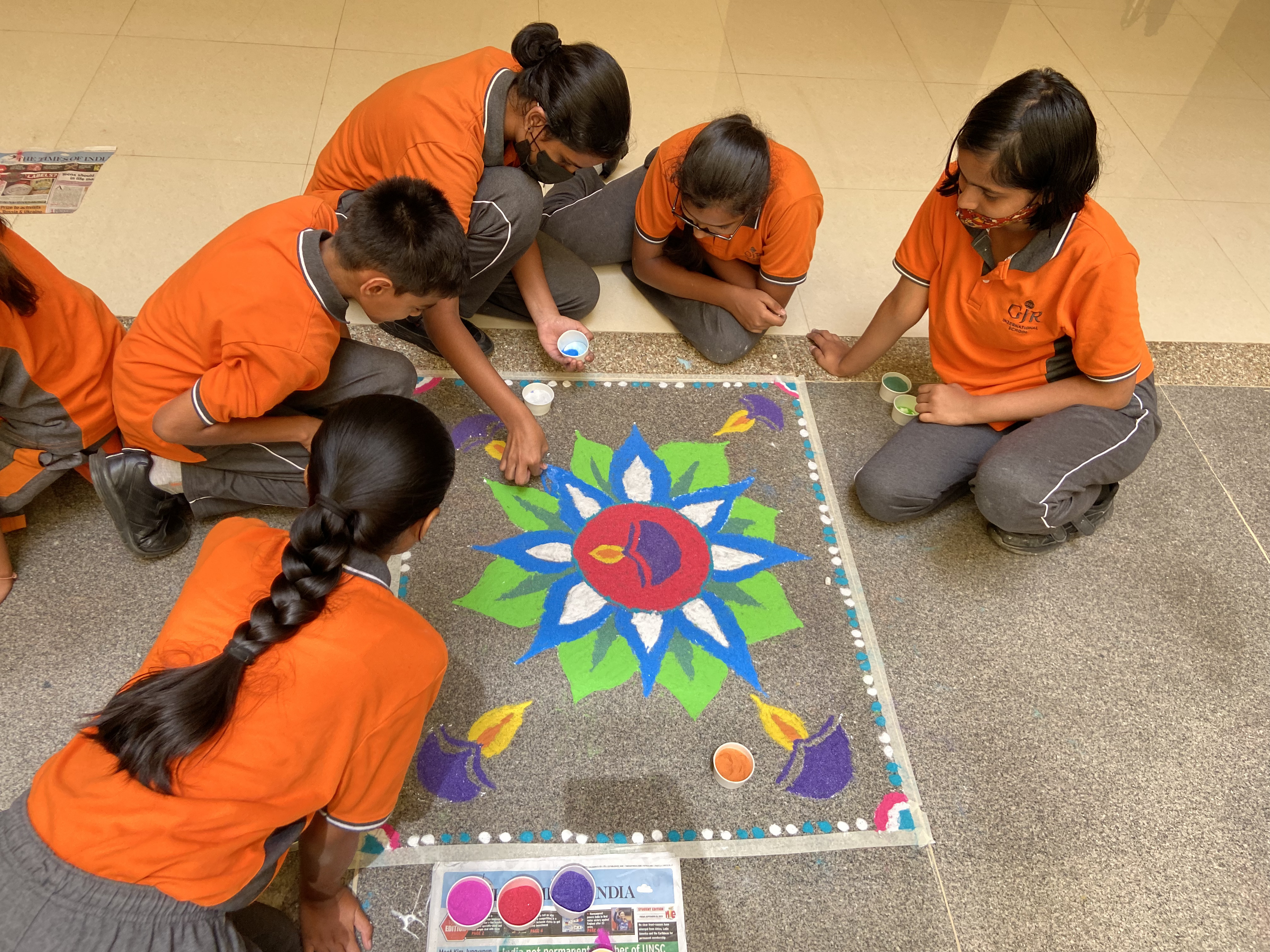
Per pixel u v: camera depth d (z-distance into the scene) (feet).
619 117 4.78
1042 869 4.39
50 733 4.34
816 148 8.50
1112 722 4.96
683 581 5.25
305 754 2.83
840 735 4.73
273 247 4.15
